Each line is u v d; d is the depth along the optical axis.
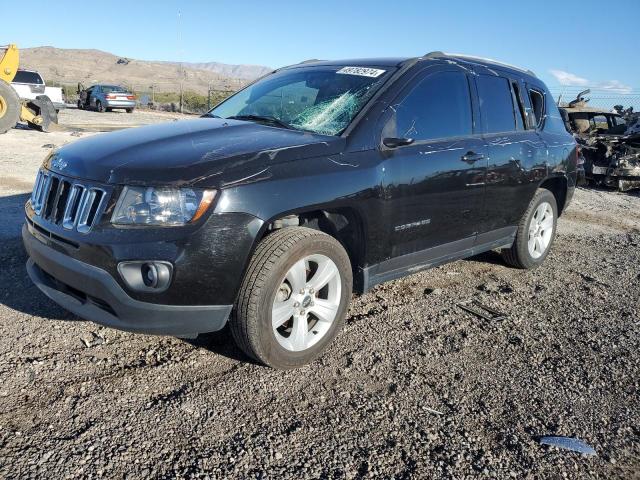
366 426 2.69
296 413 2.76
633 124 12.79
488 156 4.28
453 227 4.11
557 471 2.44
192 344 3.39
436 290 4.63
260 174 2.87
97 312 2.82
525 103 4.99
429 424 2.74
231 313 2.94
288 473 2.33
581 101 14.22
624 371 3.41
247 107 4.21
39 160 9.95
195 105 36.38
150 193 2.69
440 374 3.24
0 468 2.22
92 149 3.14
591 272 5.56
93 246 2.70
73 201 2.90
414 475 2.36
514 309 4.36
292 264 2.99
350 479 2.32
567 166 5.41
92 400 2.74
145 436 2.50
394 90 3.71
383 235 3.52
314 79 4.15
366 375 3.18
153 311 2.70
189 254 2.66
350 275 3.36
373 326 3.86
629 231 7.91
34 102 14.97
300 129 3.60
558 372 3.35
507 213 4.71
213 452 2.42
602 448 2.62
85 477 2.22
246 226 2.78
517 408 2.93
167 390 2.88
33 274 3.25
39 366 3.00
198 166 2.79
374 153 3.42
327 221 3.43
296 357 3.15
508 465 2.46
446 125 4.04
